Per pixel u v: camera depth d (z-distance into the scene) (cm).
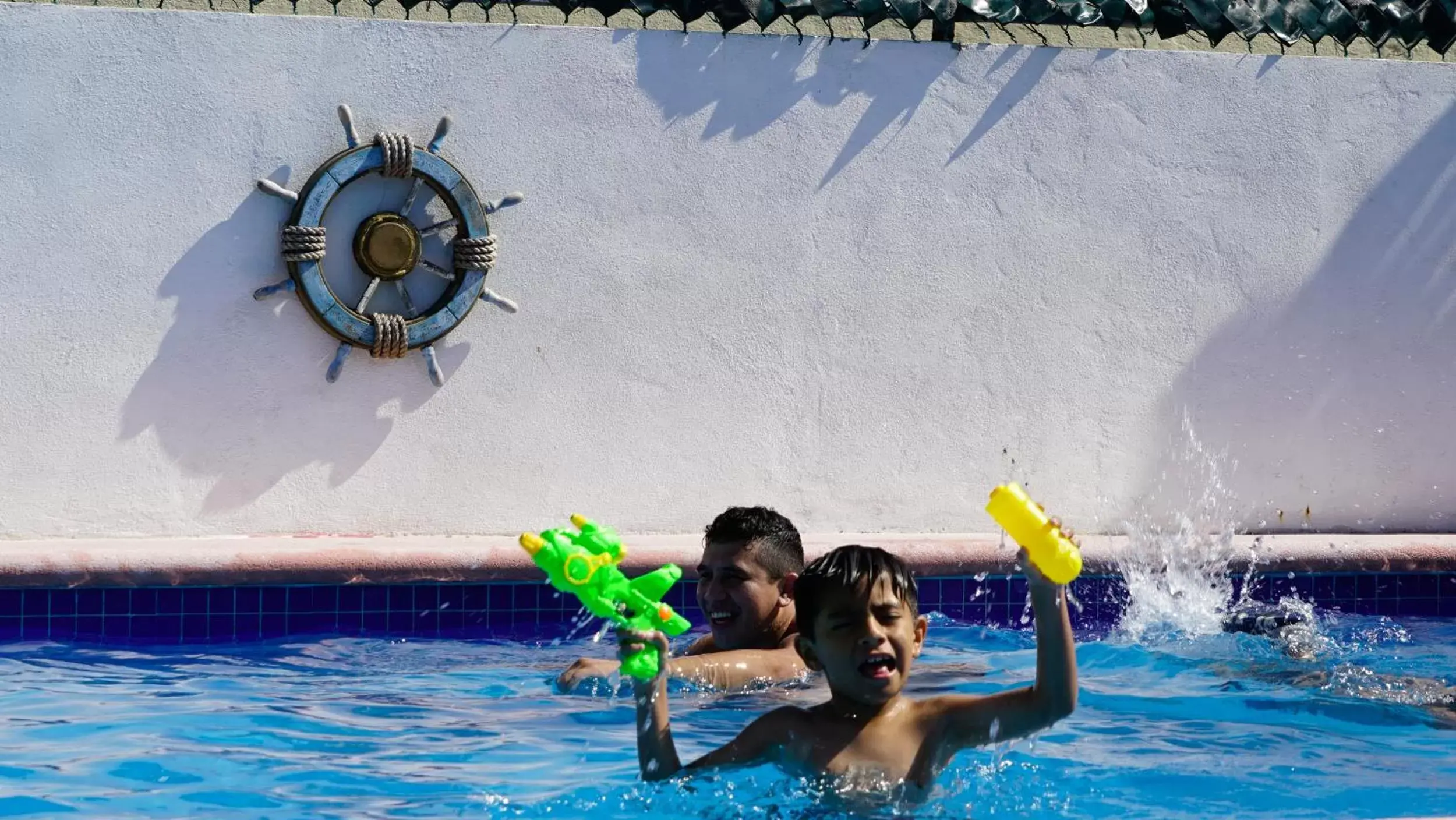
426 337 764
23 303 741
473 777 366
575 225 789
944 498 826
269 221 759
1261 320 852
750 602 486
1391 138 862
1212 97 845
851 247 814
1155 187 841
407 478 777
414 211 774
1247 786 365
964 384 827
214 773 372
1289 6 841
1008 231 828
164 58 749
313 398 766
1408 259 864
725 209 802
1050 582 288
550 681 513
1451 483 870
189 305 754
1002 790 349
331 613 670
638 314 796
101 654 584
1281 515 855
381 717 445
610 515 795
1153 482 844
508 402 786
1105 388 839
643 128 793
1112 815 336
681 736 405
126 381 750
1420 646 623
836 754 325
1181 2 827
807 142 809
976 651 590
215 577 657
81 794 351
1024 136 827
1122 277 839
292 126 759
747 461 808
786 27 855
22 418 742
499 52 779
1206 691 491
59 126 742
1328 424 859
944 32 822
